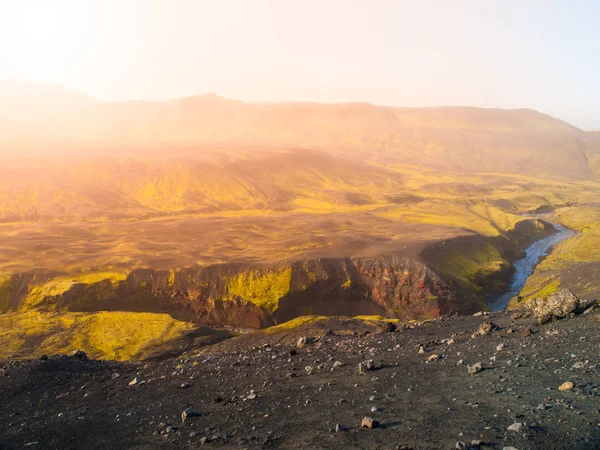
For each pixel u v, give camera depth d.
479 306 104.69
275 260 122.69
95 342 75.25
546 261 122.44
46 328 82.75
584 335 22.06
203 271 119.69
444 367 21.30
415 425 14.30
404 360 24.36
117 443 17.36
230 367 28.58
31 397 25.59
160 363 33.34
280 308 110.50
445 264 119.69
